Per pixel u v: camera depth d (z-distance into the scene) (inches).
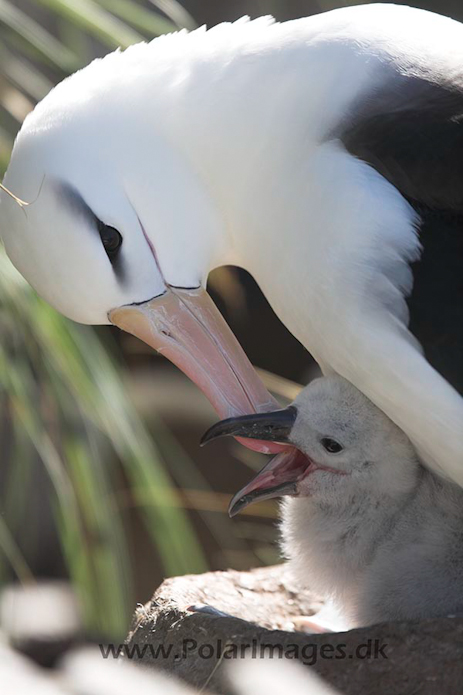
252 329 643.5
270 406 327.9
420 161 285.9
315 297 293.1
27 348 445.1
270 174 305.4
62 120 318.0
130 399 481.4
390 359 281.1
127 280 321.7
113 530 447.5
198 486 599.2
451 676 267.7
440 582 304.5
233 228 322.3
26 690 174.7
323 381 322.3
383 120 293.9
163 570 601.6
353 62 304.3
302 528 329.1
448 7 615.5
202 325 325.1
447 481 306.0
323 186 291.0
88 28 423.8
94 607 434.3
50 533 557.6
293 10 604.1
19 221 316.5
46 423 440.8
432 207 286.8
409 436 300.4
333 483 320.8
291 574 343.9
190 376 326.3
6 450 528.4
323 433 317.1
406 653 272.2
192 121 315.0
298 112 303.4
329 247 287.3
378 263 281.9
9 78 455.8
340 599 328.8
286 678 186.5
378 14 317.7
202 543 602.9
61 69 426.0
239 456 636.7
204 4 621.3
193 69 316.5
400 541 313.3
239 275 631.8
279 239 304.7
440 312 279.7
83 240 313.6
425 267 281.1
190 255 324.2
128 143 316.2
